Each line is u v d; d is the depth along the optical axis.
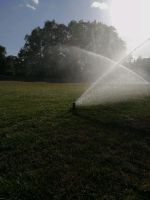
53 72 77.88
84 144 10.36
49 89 29.08
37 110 14.56
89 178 8.30
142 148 10.34
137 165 9.24
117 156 9.66
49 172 8.48
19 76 82.38
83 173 8.52
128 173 8.73
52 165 8.88
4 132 11.14
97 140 10.73
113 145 10.41
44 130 11.44
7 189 7.57
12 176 8.20
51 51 78.00
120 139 10.91
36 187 7.73
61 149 9.91
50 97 19.78
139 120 13.17
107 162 9.26
